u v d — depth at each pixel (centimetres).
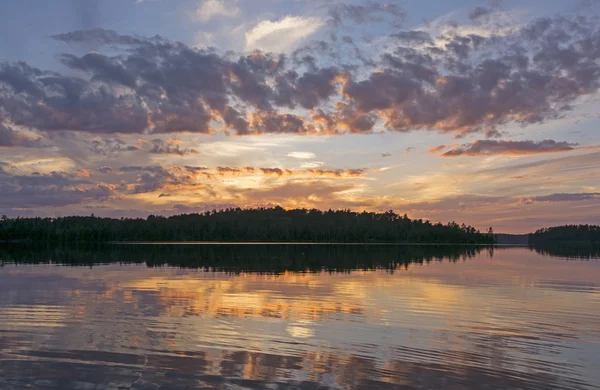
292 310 2455
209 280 3888
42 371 1424
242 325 2070
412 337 1912
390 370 1495
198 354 1616
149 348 1678
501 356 1672
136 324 2066
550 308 2639
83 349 1656
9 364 1484
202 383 1347
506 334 1994
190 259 7031
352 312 2420
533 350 1753
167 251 10162
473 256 9600
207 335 1878
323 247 14962
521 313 2481
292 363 1538
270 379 1389
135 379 1368
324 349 1708
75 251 9744
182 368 1467
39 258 7000
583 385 1404
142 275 4319
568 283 3931
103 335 1858
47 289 3209
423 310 2514
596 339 1922
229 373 1431
